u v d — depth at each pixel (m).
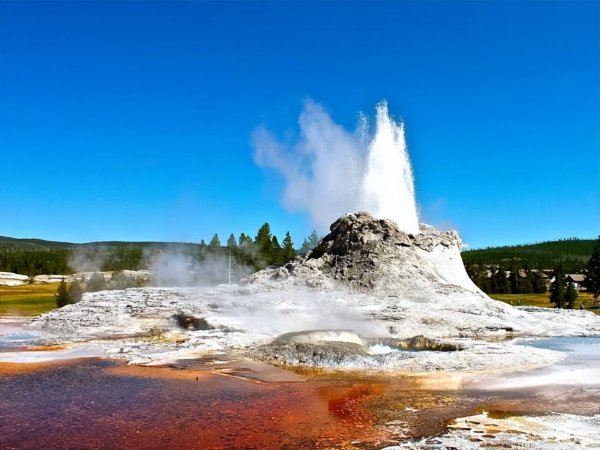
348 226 48.38
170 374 20.92
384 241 45.34
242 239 94.69
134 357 24.30
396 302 37.56
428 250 46.28
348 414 15.21
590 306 80.56
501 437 12.90
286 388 18.56
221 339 28.41
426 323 34.09
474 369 22.08
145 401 16.67
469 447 12.16
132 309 37.12
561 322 39.44
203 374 20.95
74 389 18.28
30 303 64.94
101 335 32.25
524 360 23.55
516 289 110.56
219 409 15.77
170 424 14.28
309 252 49.97
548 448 12.05
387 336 31.59
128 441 12.93
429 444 12.45
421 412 15.34
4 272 137.00
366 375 20.86
